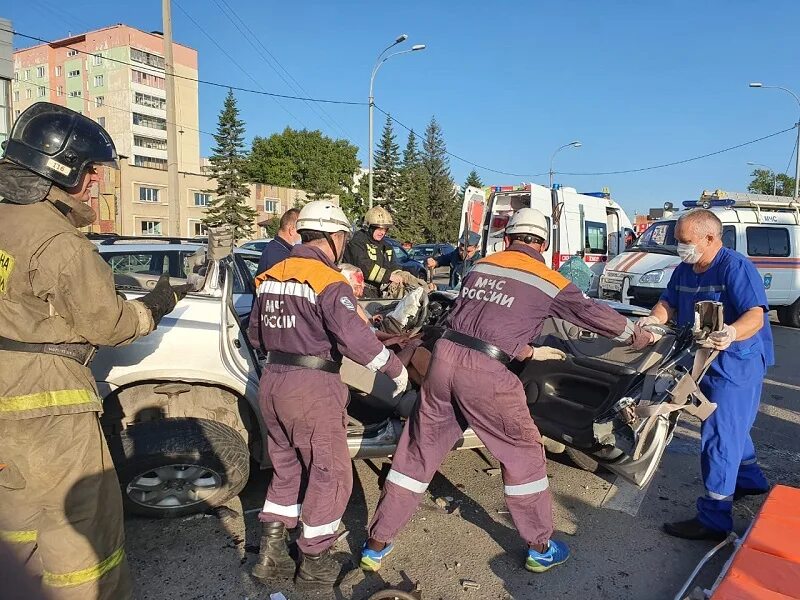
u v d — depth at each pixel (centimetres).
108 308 214
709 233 339
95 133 227
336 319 266
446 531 348
